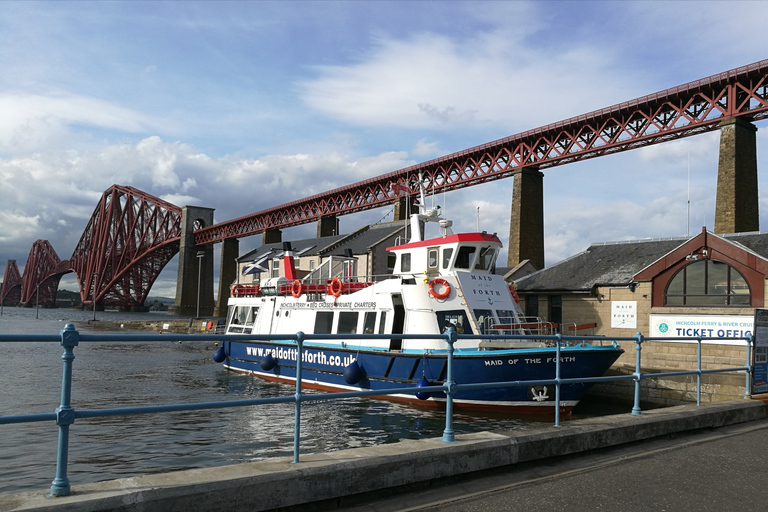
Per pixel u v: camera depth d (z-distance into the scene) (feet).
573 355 52.16
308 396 18.97
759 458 24.32
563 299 91.20
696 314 74.64
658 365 70.64
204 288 425.28
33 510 13.21
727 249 73.00
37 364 105.81
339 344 66.69
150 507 14.57
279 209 335.47
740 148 141.18
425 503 18.13
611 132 180.14
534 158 195.83
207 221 436.35
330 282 68.49
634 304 82.12
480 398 53.67
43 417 14.26
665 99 161.17
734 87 145.07
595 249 98.84
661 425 28.02
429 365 55.47
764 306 68.95
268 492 16.30
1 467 37.63
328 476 17.44
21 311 585.22
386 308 61.62
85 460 39.11
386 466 18.70
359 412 56.08
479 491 19.40
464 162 224.74
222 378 83.56
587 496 19.01
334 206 301.63
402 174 252.83
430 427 50.03
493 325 57.57
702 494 19.42
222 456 40.14
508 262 194.18
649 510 17.81
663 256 79.30
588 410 64.49
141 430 48.34
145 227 495.00
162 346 164.25
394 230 176.04
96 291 491.72
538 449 22.88
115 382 80.89
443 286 58.13
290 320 74.95
